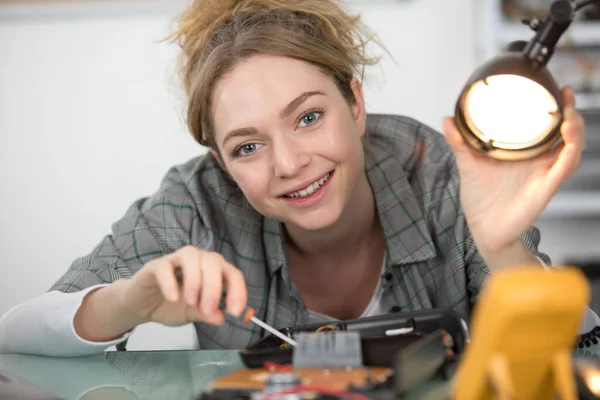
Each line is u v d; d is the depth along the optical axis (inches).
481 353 23.6
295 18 49.3
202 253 37.6
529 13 110.9
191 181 58.4
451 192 54.6
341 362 31.1
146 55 113.0
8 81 113.6
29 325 44.3
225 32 49.2
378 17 112.5
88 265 52.2
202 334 56.6
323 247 54.6
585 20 109.1
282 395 27.2
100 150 114.9
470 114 35.8
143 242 55.9
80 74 113.5
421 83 113.6
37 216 115.3
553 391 25.3
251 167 47.8
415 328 37.1
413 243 53.7
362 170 50.1
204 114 49.7
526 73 33.6
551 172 37.2
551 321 22.5
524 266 40.2
